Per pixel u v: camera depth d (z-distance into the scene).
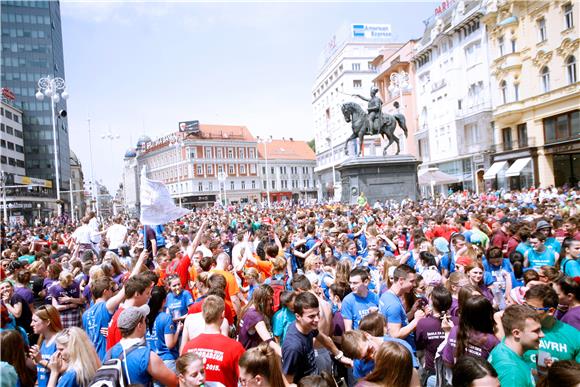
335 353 5.23
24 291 7.32
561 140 38.09
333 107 93.88
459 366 3.23
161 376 4.06
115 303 5.82
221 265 7.59
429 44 58.19
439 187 57.72
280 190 111.62
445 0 59.41
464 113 50.84
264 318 5.67
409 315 6.03
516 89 43.16
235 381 4.42
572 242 7.11
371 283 8.17
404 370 3.33
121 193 141.38
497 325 4.69
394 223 14.80
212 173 102.00
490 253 7.45
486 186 47.78
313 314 4.50
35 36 90.44
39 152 93.75
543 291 4.46
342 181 32.69
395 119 31.42
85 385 4.06
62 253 12.95
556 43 37.97
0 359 4.32
